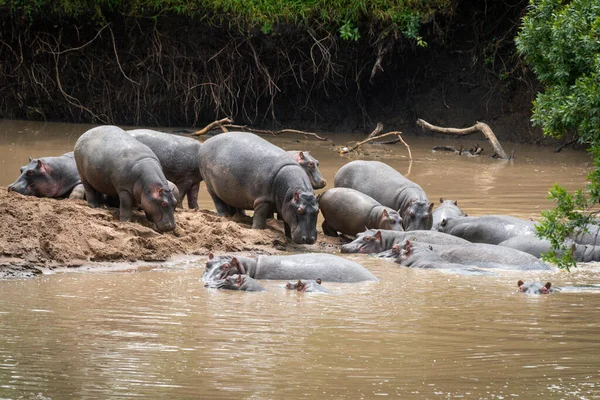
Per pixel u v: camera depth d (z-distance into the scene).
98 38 98.12
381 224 46.66
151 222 43.25
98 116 98.50
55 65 98.00
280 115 101.38
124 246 38.94
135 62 98.06
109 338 24.86
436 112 99.19
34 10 95.75
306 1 95.00
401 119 100.50
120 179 42.69
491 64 98.44
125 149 43.22
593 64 36.62
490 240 45.97
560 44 38.16
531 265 40.03
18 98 99.44
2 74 99.31
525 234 44.97
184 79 98.12
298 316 28.45
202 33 96.38
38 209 40.00
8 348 23.53
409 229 47.66
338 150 82.56
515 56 96.25
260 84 99.31
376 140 93.44
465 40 99.75
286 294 32.53
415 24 93.81
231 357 23.11
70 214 40.62
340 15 94.06
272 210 46.88
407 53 99.94
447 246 42.22
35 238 37.53
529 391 20.59
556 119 37.03
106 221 41.44
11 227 37.75
